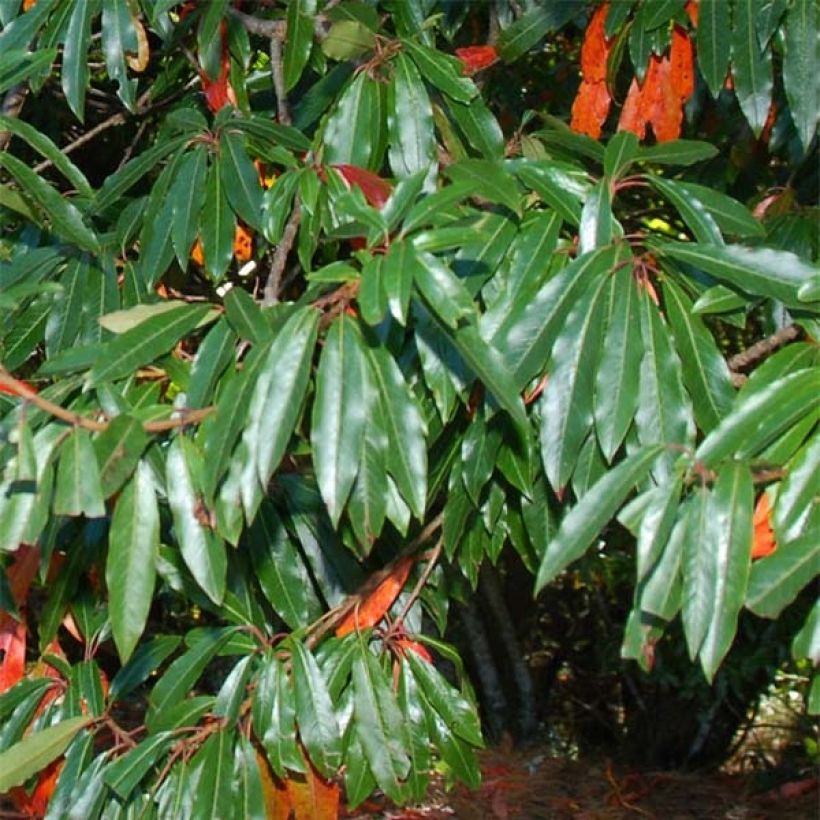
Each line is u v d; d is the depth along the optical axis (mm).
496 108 3064
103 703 2271
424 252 1609
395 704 2205
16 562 2139
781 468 1657
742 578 1572
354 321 1704
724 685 4898
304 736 2113
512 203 1836
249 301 1771
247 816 2146
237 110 2375
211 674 4504
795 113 2143
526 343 1767
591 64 2342
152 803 2174
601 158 2236
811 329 1819
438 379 1836
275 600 2266
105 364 1781
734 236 2328
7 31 2273
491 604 5207
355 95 2180
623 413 1747
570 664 5613
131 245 2422
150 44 2982
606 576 4895
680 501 1658
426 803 4488
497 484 2225
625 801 4816
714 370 1798
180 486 1769
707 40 2154
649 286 1828
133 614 1754
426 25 2314
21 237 2504
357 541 2221
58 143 3201
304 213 2102
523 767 5020
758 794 4938
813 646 1645
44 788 2369
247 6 2666
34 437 1681
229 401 1680
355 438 1675
